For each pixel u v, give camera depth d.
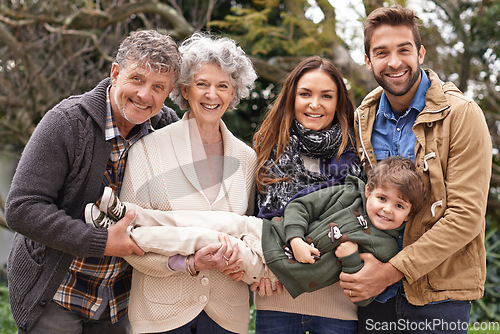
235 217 2.45
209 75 2.44
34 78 7.20
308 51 6.83
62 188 2.37
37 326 2.41
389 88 2.48
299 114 2.60
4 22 7.02
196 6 8.12
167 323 2.37
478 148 2.32
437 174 2.36
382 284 2.33
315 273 2.37
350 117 2.71
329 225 2.39
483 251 2.44
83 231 2.24
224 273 2.42
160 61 2.29
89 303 2.47
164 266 2.33
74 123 2.32
